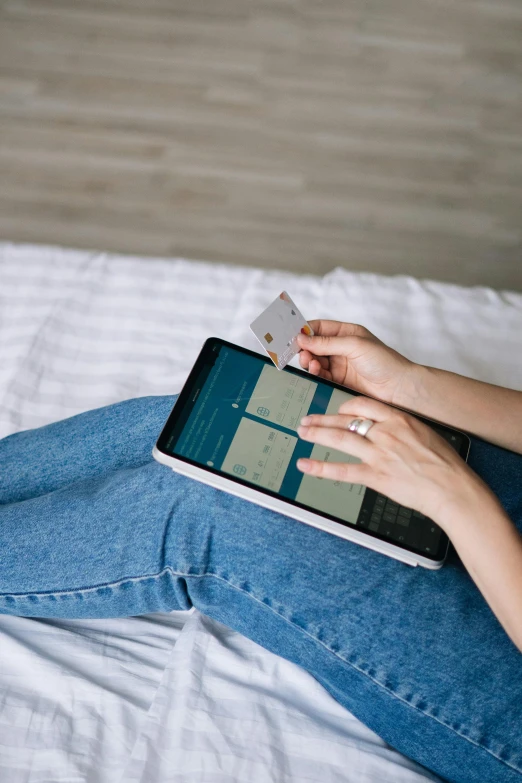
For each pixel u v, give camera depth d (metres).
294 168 2.11
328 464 0.74
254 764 0.76
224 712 0.80
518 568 0.65
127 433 0.94
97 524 0.81
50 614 0.88
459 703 0.72
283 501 0.76
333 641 0.75
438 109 2.23
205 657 0.85
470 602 0.75
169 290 1.30
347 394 0.87
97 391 1.18
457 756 0.74
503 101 2.26
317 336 0.90
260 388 0.85
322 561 0.76
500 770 0.72
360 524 0.76
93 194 2.08
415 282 1.30
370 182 2.08
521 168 2.12
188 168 2.12
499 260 1.93
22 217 2.03
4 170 2.12
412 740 0.76
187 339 1.24
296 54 2.35
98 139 2.18
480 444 0.88
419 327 1.23
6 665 0.85
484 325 1.24
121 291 1.30
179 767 0.75
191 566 0.78
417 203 2.04
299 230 2.00
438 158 2.13
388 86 2.28
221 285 1.31
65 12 2.47
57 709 0.81
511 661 0.72
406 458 0.73
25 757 0.77
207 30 2.41
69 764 0.76
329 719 0.83
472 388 0.87
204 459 0.78
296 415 0.84
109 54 2.36
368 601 0.75
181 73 2.31
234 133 2.19
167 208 2.05
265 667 0.86
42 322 1.25
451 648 0.73
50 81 2.30
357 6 2.47
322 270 1.92
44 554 0.82
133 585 0.81
